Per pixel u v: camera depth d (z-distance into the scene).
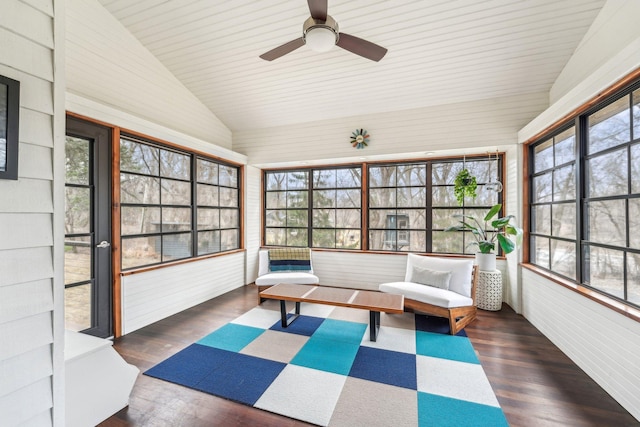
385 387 2.10
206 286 4.17
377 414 1.83
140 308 3.18
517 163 3.66
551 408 1.88
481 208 4.32
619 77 1.95
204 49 3.40
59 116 1.21
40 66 1.15
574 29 2.74
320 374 2.26
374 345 2.77
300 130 4.75
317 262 4.99
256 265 5.37
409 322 3.38
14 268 1.09
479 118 3.85
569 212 2.71
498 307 3.73
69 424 1.60
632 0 2.13
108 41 3.02
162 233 3.56
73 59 2.71
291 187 5.39
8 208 1.06
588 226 2.44
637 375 1.77
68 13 2.67
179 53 3.48
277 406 1.90
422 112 4.12
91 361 1.74
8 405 1.08
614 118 2.15
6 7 1.06
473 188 3.85
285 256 4.58
